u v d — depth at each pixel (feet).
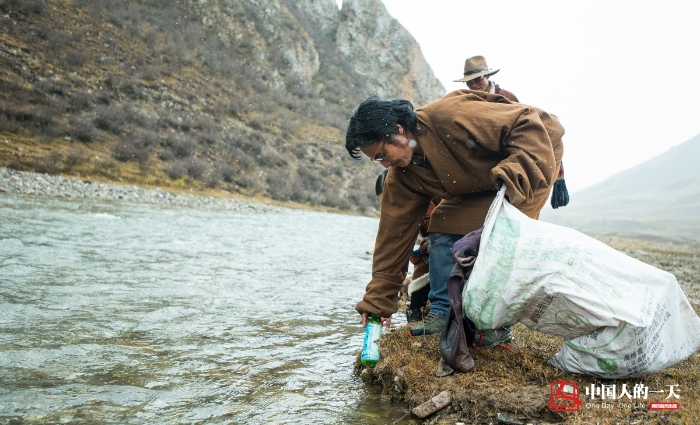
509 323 6.98
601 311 6.22
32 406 5.83
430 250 8.86
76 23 87.40
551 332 6.87
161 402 6.28
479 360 7.52
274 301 12.70
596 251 6.57
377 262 8.55
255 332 9.79
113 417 5.75
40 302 10.28
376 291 8.39
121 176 56.13
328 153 104.27
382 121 7.36
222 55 110.83
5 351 7.46
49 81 68.49
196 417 5.96
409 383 7.11
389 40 177.06
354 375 7.98
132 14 99.09
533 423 5.99
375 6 180.55
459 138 7.39
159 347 8.35
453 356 6.98
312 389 7.23
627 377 6.55
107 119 66.90
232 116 95.55
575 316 6.44
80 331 8.72
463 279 7.28
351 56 167.94
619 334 6.23
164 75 91.04
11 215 25.05
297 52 134.62
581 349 6.63
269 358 8.36
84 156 56.18
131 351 8.02
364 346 7.88
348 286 15.81
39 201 34.22
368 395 7.22
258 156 85.35
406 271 8.64
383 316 8.36
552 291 6.44
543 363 7.34
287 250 24.30
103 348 8.02
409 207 8.45
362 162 108.58
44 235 19.54
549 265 6.51
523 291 6.59
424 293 10.81
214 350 8.50
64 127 60.95
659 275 6.44
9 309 9.60
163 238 23.03
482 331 7.93
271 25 133.18
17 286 11.39
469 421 6.20
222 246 22.80
